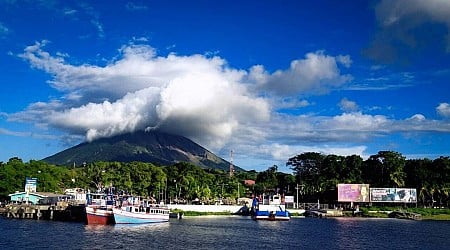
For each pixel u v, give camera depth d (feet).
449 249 299.17
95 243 278.46
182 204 645.92
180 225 429.79
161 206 479.82
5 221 426.51
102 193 468.34
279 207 563.89
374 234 386.73
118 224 410.72
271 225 466.70
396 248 299.38
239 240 318.45
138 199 469.16
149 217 439.63
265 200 622.54
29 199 537.24
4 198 569.23
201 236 334.44
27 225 386.11
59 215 461.78
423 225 510.58
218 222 488.44
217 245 288.30
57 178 637.30
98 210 409.49
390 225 501.97
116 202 433.89
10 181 564.71
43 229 352.28
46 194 558.97
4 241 275.18
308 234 375.45
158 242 293.43
